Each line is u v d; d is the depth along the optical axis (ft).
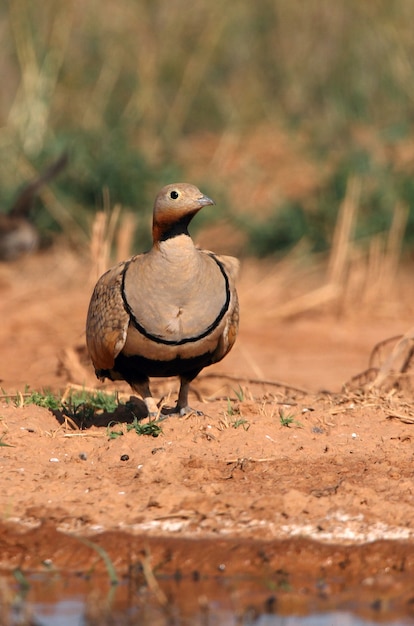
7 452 86.43
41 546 72.95
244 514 75.56
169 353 85.71
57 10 228.22
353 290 168.76
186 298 84.53
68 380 117.39
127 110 228.22
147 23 236.84
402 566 70.44
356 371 129.90
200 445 87.40
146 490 79.05
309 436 89.97
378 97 233.76
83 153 206.80
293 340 148.56
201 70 236.63
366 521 74.54
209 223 200.23
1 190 207.41
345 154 209.97
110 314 85.87
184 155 225.97
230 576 70.54
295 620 65.41
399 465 84.33
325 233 194.49
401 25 232.53
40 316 154.81
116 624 64.69
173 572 70.85
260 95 241.76
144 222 194.49
